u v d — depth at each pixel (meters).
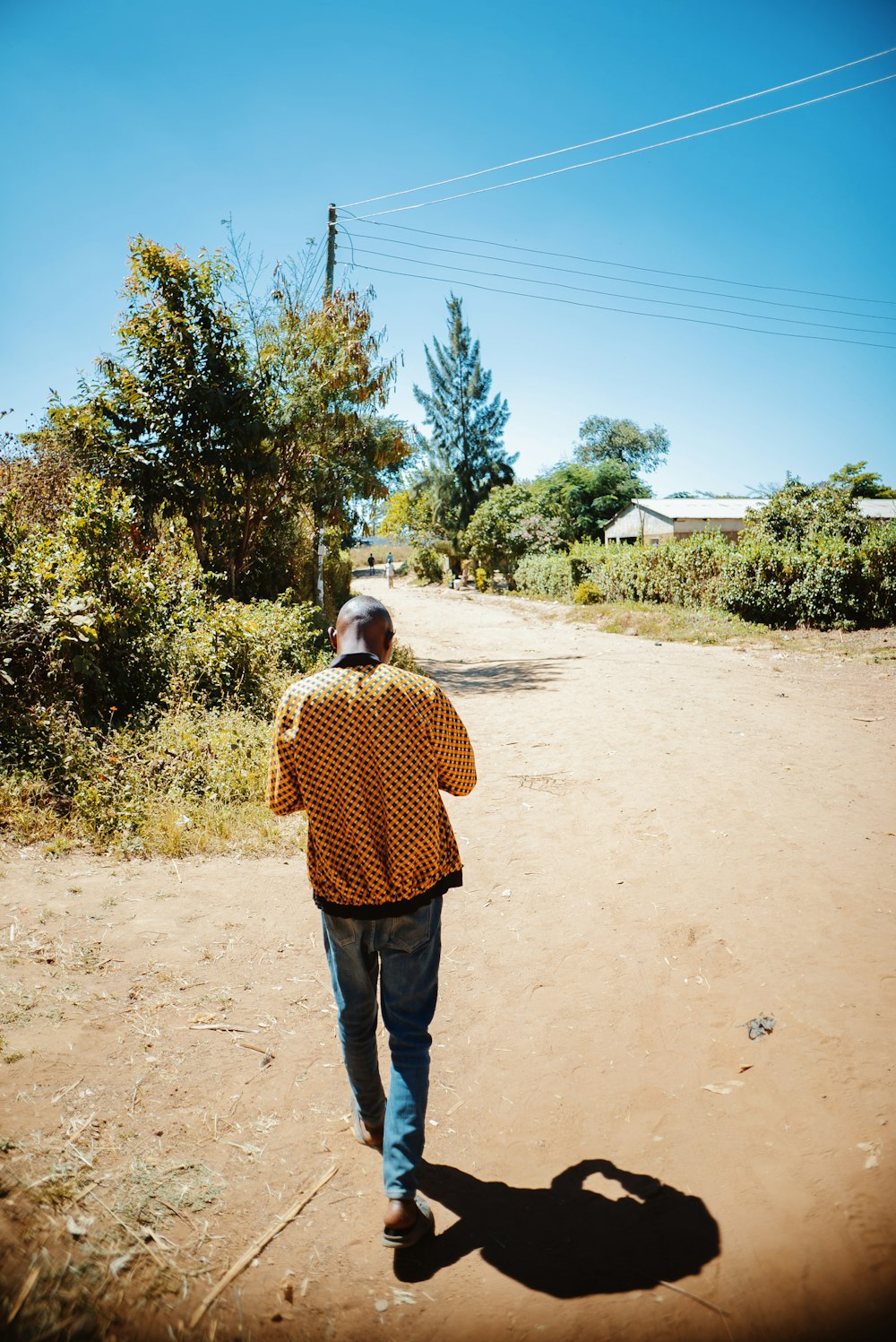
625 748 7.66
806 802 5.82
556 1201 2.35
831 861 4.73
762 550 18.14
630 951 3.82
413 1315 1.96
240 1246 2.14
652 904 4.30
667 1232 2.21
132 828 5.02
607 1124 2.68
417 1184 2.41
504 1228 2.25
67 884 4.32
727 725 8.46
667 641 16.78
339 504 15.04
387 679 2.25
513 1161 2.53
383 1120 2.53
